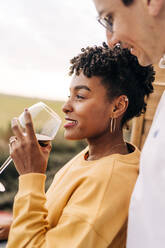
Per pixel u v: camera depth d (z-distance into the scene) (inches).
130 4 22.9
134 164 31.9
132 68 33.9
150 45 24.4
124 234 29.8
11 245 29.1
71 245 26.9
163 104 25.8
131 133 57.2
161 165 21.4
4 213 58.6
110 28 25.5
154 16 22.5
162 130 22.4
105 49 33.4
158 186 21.4
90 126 32.9
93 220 27.2
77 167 34.7
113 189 28.8
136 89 34.7
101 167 30.6
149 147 23.3
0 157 87.7
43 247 27.9
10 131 88.4
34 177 31.5
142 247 23.5
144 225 22.9
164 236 21.1
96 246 26.9
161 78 52.8
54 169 97.3
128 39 25.0
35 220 29.5
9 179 92.7
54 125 37.8
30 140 32.5
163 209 21.2
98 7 24.8
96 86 32.3
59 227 28.2
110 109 33.3
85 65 32.3
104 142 34.5
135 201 24.1
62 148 98.4
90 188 29.3
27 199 30.3
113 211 28.0
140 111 37.1
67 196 31.6
